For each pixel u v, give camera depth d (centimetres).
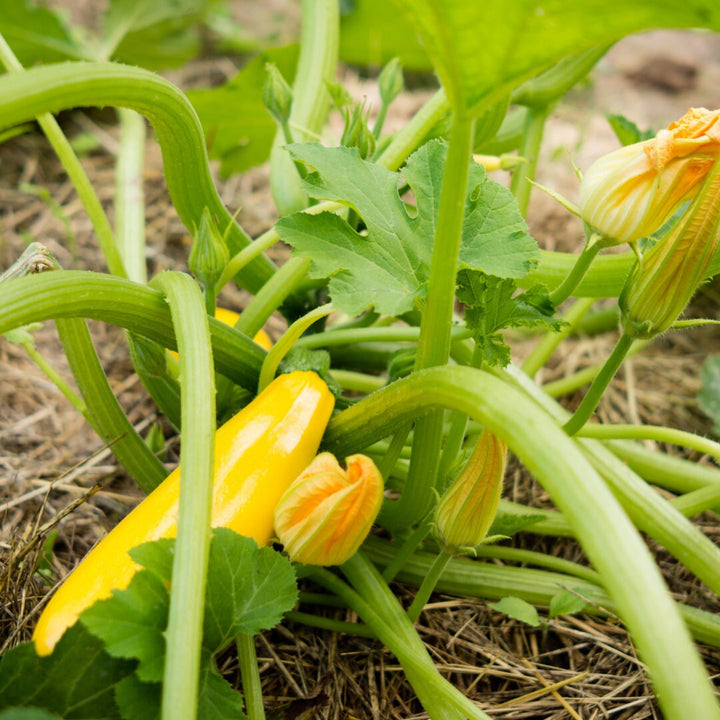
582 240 108
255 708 61
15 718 53
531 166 84
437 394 57
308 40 84
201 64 143
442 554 63
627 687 68
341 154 64
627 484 71
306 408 64
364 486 58
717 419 83
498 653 70
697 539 69
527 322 62
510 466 82
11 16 100
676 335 99
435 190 64
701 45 175
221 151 104
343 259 61
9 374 87
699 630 69
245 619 57
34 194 108
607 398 90
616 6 50
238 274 78
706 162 57
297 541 60
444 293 59
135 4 112
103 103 60
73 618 57
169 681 51
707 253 58
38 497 77
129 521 60
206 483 55
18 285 58
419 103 139
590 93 146
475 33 51
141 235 90
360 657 69
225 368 69
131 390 87
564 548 77
